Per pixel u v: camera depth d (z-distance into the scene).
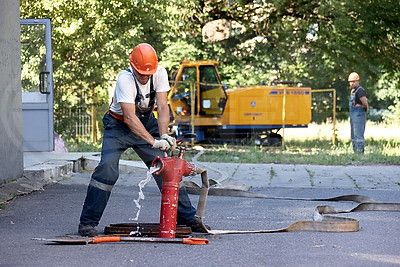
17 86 14.89
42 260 7.57
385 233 9.71
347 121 50.81
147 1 30.58
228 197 13.95
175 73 31.34
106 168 9.17
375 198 13.98
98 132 32.31
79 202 12.80
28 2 28.31
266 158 24.17
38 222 10.54
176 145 8.86
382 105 58.19
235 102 30.73
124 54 30.06
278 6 36.41
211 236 9.27
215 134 31.20
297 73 42.88
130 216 11.16
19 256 7.80
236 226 10.30
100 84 30.34
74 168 18.12
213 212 11.77
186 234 9.27
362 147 26.02
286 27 38.22
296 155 25.50
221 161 23.16
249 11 38.12
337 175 18.44
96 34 29.19
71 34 28.31
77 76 29.97
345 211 11.86
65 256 7.78
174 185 8.72
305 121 31.48
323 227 9.82
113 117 9.27
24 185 14.29
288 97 31.20
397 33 35.56
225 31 39.25
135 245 8.43
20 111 15.00
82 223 9.26
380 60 36.81
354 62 37.66
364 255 8.01
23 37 19.89
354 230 9.87
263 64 40.88
